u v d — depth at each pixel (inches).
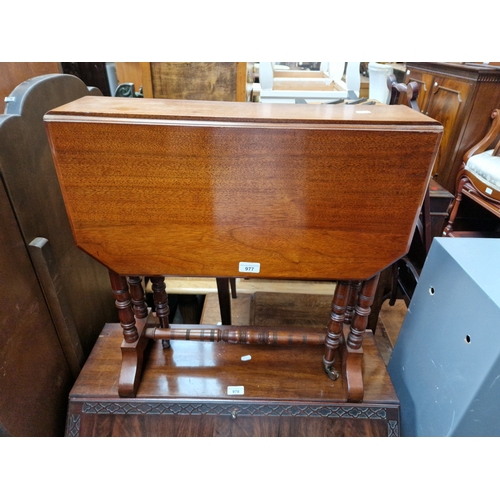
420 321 37.7
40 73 50.2
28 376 32.1
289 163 25.2
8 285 29.2
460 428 30.7
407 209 26.9
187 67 51.8
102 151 25.0
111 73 90.0
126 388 35.8
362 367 40.4
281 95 72.0
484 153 64.9
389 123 24.1
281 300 60.2
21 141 31.3
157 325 41.4
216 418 36.0
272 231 28.1
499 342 26.0
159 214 27.5
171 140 24.5
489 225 75.4
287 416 36.1
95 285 46.3
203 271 30.6
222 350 42.1
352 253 29.1
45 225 34.9
